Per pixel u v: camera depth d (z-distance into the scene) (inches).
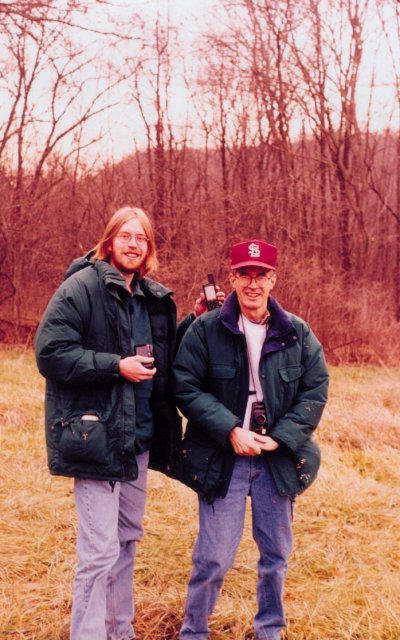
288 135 559.8
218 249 478.0
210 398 101.3
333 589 130.8
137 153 677.9
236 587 130.6
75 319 96.1
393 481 200.1
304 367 105.3
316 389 104.7
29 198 530.6
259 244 100.7
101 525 95.7
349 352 435.2
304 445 104.0
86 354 94.3
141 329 103.2
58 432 95.6
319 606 123.3
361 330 438.3
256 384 103.0
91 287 98.4
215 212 508.1
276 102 558.6
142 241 102.7
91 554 94.7
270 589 105.4
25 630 114.1
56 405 96.6
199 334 103.7
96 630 93.0
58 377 94.3
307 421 101.9
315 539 154.2
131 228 101.7
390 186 742.5
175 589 128.6
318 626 118.0
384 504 176.1
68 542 150.3
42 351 94.3
